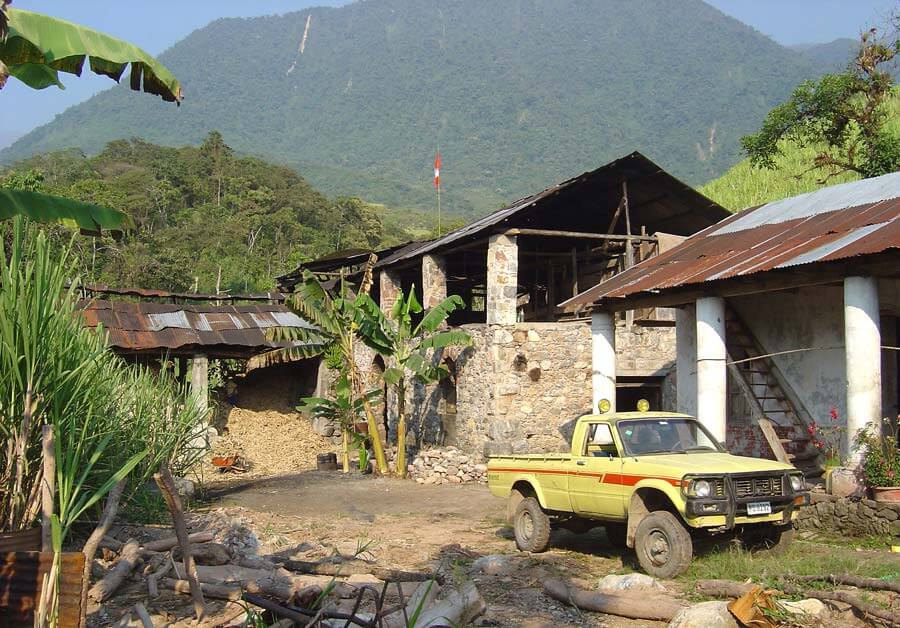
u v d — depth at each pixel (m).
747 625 6.22
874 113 29.53
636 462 9.13
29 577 5.15
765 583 7.56
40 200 7.57
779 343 14.85
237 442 25.38
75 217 7.72
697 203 22.06
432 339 19.69
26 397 6.82
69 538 9.13
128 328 24.27
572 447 10.27
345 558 9.46
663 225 23.70
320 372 27.83
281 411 29.81
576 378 20.12
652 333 21.08
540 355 19.91
